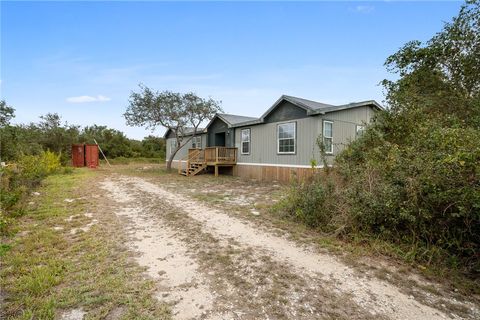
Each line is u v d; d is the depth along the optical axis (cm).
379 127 592
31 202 639
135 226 465
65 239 390
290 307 231
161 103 1531
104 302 230
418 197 344
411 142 484
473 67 566
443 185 320
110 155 2811
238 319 213
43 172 1018
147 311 220
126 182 1101
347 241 389
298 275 290
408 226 358
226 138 1530
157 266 307
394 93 642
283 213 534
